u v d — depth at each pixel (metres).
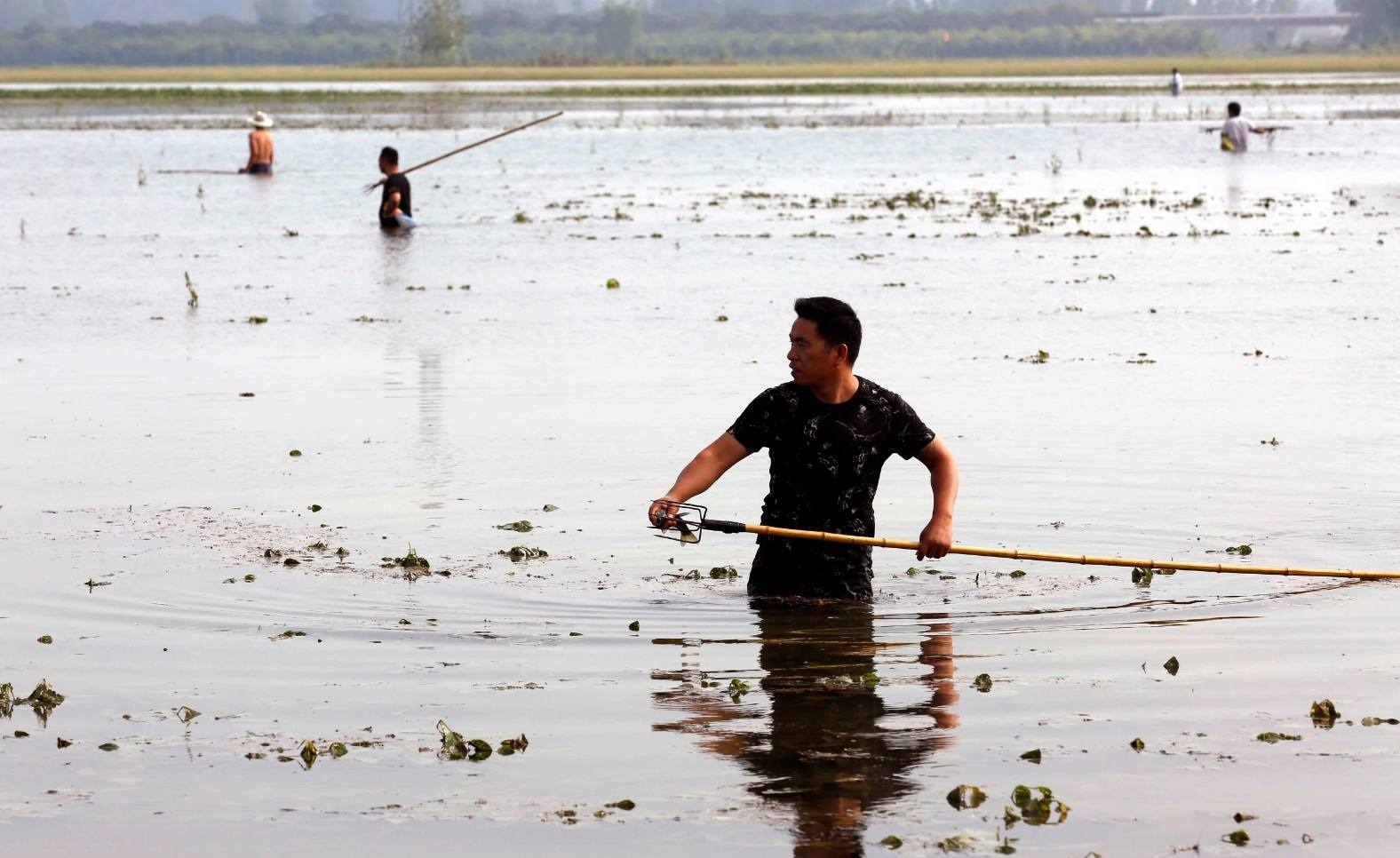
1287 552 23.98
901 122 162.25
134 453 31.08
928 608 21.53
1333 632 20.20
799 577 21.89
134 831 14.58
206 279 58.00
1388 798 14.97
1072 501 27.03
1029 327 45.75
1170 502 26.92
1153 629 20.47
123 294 54.25
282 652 19.70
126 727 17.20
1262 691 17.98
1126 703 17.64
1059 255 62.50
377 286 55.91
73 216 80.69
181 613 21.25
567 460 30.17
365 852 14.06
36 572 23.09
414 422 33.78
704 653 19.59
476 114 175.12
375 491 27.98
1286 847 14.02
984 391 36.56
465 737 16.77
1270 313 47.97
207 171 106.19
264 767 16.05
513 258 63.16
